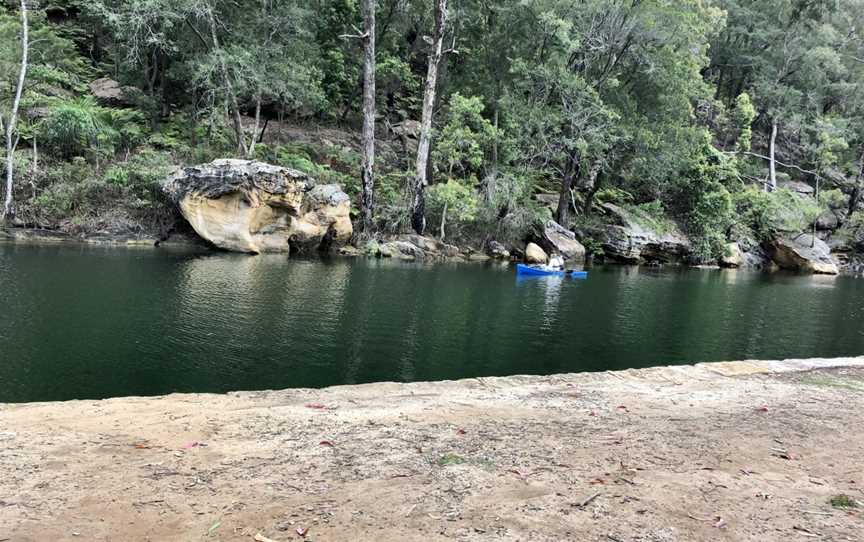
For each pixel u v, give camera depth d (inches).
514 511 117.6
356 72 1384.1
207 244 919.0
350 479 135.9
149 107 1139.3
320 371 326.3
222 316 438.0
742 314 621.6
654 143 1143.6
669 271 1131.3
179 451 153.7
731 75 1968.5
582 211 1362.0
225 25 1075.3
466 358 375.9
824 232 1625.2
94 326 381.4
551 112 1128.8
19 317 390.3
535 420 199.6
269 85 1080.2
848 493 136.6
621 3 1107.9
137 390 277.1
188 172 876.0
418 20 1417.3
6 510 113.0
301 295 546.3
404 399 229.5
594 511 118.8
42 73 978.7
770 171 1681.8
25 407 200.4
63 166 934.4
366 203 1053.8
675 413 216.2
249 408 207.3
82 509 114.9
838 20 1888.5
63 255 689.6
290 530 106.8
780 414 218.4
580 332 478.0
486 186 1145.4
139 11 971.3
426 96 1068.5
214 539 102.8
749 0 1878.7
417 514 115.3
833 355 448.1
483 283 732.0
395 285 653.3
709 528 112.4
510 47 1184.2
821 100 1807.3
